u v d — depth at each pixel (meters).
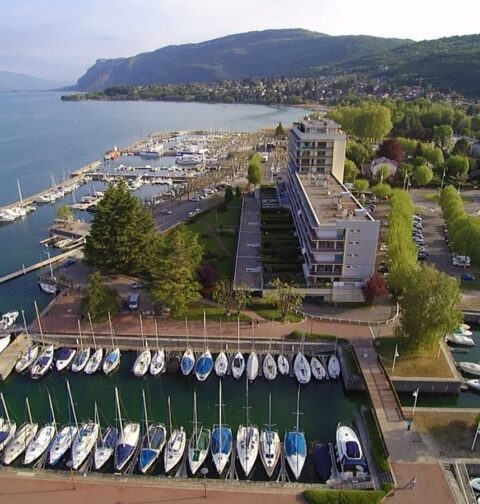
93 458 75.69
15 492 67.25
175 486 67.81
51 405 81.62
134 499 65.62
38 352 102.56
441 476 68.12
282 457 75.62
